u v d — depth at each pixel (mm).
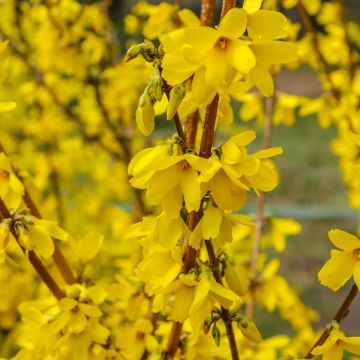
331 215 9703
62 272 1989
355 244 1404
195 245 1454
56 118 4277
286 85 12742
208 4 1539
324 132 14375
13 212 1691
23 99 4570
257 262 2926
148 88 1379
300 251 9234
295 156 13242
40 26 3805
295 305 3480
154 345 1889
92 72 3879
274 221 2895
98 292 1845
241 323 1638
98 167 4855
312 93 12133
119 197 4637
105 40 3830
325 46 3695
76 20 3684
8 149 4734
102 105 3795
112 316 2312
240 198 1415
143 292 1993
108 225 4793
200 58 1291
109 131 4121
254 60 1262
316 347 1519
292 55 1322
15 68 3922
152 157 1397
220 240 1501
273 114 3342
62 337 1778
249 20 1318
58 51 3684
